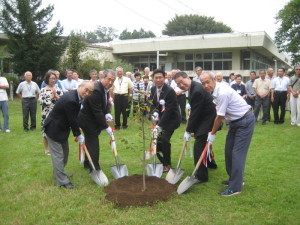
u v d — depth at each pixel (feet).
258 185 15.34
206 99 15.40
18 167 18.95
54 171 15.61
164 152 17.87
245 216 12.09
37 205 13.23
